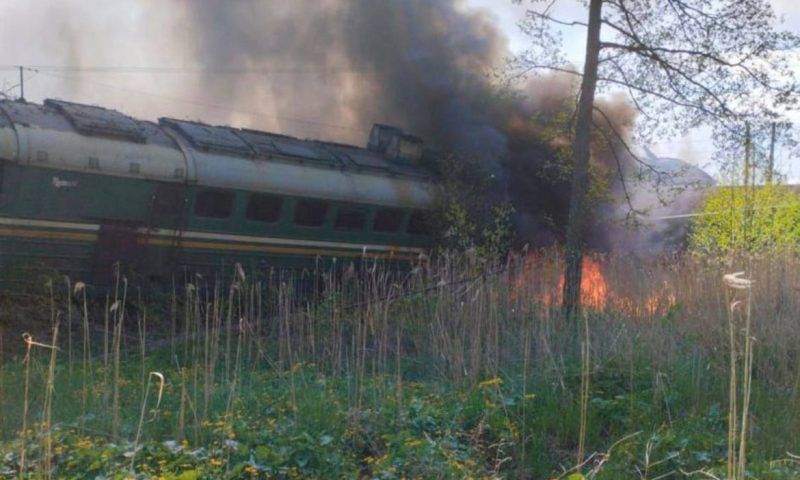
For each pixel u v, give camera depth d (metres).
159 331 13.89
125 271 14.29
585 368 7.88
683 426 7.43
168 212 14.88
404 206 17.98
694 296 11.09
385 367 9.55
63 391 8.56
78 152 13.77
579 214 12.80
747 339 4.86
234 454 6.29
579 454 6.63
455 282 11.55
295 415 7.23
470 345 9.73
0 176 13.10
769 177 14.34
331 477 6.24
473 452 6.84
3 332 12.17
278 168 16.34
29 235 13.38
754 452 6.74
